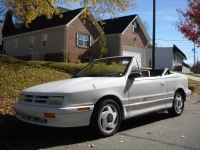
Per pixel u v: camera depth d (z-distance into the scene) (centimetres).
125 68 595
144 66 3077
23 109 494
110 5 1541
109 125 514
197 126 623
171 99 703
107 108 513
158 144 478
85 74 628
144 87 601
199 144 480
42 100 479
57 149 448
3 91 886
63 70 1547
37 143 484
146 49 3097
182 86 758
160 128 602
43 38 2586
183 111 832
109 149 447
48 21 2678
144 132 564
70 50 2350
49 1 1413
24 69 1270
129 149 448
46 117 459
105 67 625
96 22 2523
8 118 618
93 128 493
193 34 1462
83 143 481
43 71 1312
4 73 1122
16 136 525
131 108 564
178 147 461
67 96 461
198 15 1432
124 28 2742
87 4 1502
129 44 2842
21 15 1731
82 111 469
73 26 2377
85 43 2489
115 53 2766
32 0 1411
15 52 3052
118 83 542
